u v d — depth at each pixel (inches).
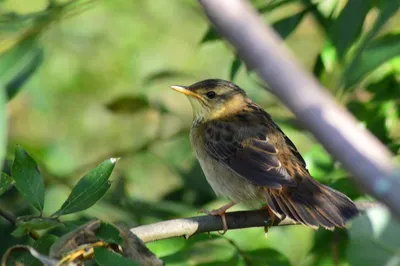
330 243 437.7
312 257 440.1
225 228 379.6
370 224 255.9
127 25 668.7
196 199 510.3
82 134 656.4
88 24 652.1
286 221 390.9
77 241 272.4
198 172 512.7
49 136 654.5
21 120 660.7
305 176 402.3
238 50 165.0
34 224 283.7
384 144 443.5
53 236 295.1
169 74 530.9
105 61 663.1
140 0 677.9
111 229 274.8
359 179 155.6
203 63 692.7
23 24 394.9
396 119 472.1
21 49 367.9
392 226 254.7
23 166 298.5
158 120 577.6
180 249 378.3
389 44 272.5
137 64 666.2
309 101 159.2
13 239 443.5
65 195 534.9
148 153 564.7
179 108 708.0
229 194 436.5
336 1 424.2
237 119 458.9
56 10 403.2
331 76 381.1
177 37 691.4
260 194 418.9
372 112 448.8
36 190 297.1
